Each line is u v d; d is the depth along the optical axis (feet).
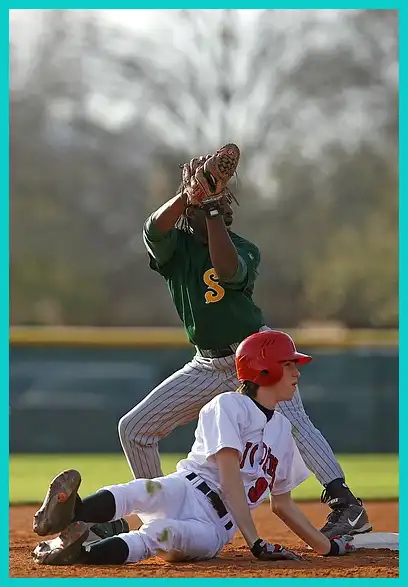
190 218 31.35
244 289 30.86
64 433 100.68
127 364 102.27
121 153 181.88
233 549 32.94
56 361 101.86
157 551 26.94
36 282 180.75
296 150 165.37
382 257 166.30
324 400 99.96
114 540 26.76
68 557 26.63
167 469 72.74
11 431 100.32
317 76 162.71
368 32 161.68
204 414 28.02
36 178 181.37
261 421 28.25
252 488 28.22
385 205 166.50
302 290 169.48
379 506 53.47
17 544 35.42
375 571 26.86
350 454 99.45
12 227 180.34
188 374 32.14
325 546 30.01
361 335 105.91
